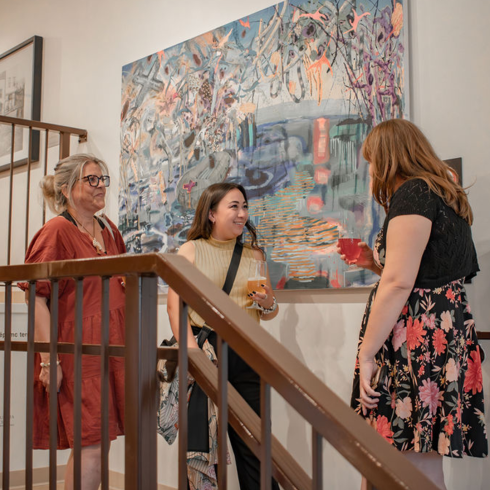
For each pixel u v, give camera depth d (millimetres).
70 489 2148
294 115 2945
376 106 2666
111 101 4020
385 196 1938
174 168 3492
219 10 3404
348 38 2777
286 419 2883
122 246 2781
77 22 4391
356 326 2691
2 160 4977
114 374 2295
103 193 2549
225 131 3236
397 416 1741
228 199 2637
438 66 2539
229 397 1220
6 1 5152
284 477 1195
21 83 4816
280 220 2955
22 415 3645
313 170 2855
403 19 2604
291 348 2908
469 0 2475
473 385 1813
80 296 1427
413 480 827
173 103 3531
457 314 1762
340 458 2688
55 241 2334
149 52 3807
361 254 2162
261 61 3104
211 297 1115
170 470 3340
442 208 1767
